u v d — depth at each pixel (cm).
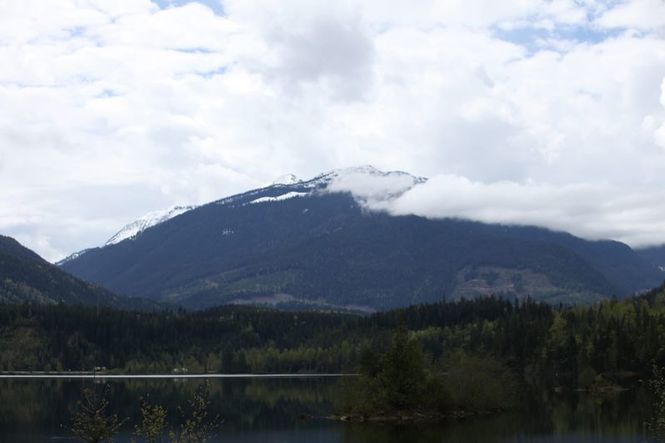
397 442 10788
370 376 14388
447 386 14300
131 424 12656
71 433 11594
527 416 13712
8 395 18850
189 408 15550
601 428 11881
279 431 12156
